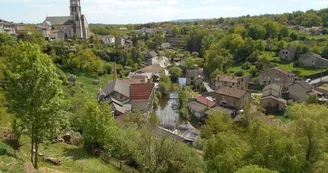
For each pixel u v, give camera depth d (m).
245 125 41.12
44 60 15.23
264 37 115.06
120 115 43.28
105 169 22.05
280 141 19.75
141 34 180.50
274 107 55.88
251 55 91.50
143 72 86.94
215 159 20.91
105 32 162.62
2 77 23.53
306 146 21.08
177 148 25.28
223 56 95.88
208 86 81.12
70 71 74.81
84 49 84.44
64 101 15.98
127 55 100.88
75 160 22.25
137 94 54.03
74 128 31.86
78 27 108.00
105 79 79.00
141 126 36.97
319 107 25.58
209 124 41.50
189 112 57.16
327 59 87.56
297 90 62.22
